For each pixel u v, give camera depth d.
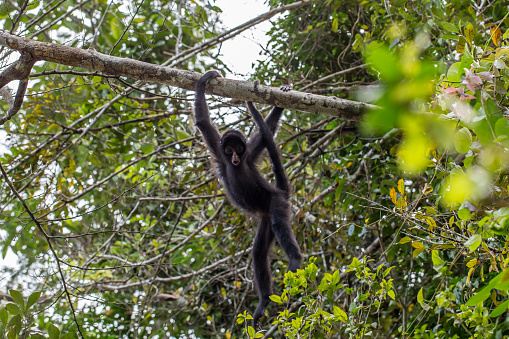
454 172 5.11
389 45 9.05
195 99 9.76
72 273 12.72
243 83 7.83
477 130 4.88
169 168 13.56
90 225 13.41
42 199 10.38
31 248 13.36
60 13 12.20
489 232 4.99
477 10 8.91
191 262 15.34
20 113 12.23
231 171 9.86
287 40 13.18
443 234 6.78
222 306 14.59
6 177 7.77
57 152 11.55
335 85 12.76
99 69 7.54
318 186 12.88
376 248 11.09
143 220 13.86
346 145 11.59
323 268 12.31
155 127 12.57
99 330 14.14
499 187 5.07
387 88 1.58
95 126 12.72
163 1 12.77
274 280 12.84
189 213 13.86
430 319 9.40
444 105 5.23
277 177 9.70
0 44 7.07
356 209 10.33
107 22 13.26
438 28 8.78
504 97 5.45
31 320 7.25
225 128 12.84
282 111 10.03
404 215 6.66
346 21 12.70
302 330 7.01
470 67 5.18
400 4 9.07
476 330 6.64
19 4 10.44
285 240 9.11
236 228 11.41
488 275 7.93
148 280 12.95
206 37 14.24
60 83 11.29
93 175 13.47
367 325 6.88
